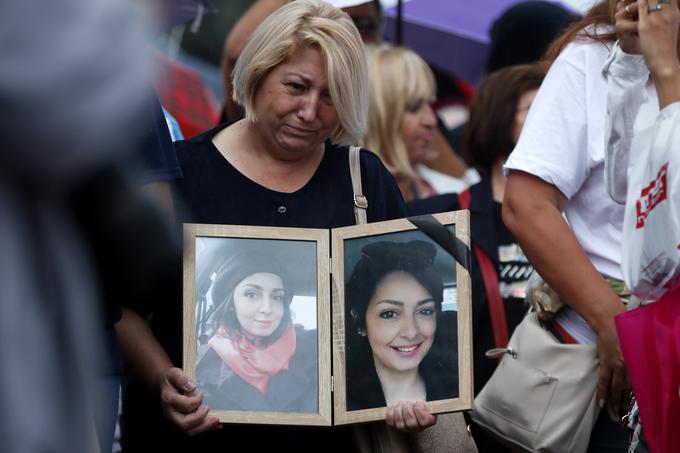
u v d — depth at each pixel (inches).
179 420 155.9
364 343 161.8
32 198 70.4
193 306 158.7
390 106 263.3
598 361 174.4
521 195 174.2
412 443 167.3
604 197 173.0
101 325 85.3
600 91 172.2
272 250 162.2
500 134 240.5
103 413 143.9
